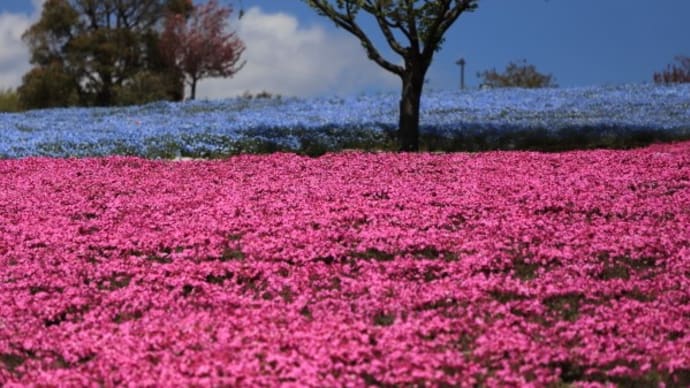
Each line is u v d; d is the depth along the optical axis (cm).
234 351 881
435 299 1055
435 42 2495
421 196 1634
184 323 984
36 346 957
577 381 858
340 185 1777
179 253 1295
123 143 2547
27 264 1267
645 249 1254
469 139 2688
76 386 813
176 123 3425
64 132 2958
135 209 1620
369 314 1018
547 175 1859
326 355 852
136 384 802
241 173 1970
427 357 851
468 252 1270
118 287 1181
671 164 1984
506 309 1021
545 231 1366
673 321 986
